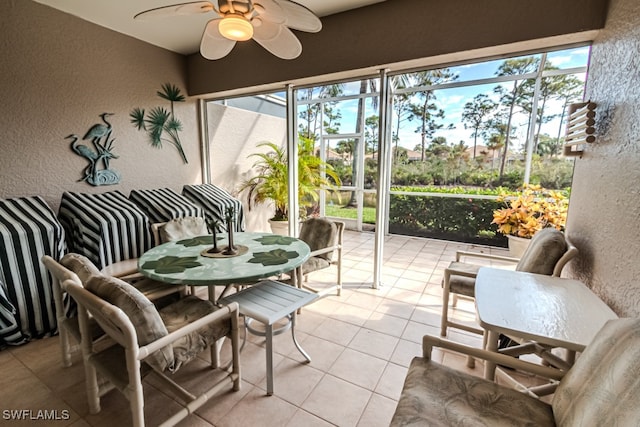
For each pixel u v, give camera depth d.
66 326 1.83
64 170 3.01
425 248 4.82
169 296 2.38
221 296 2.65
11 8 2.57
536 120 4.34
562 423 1.00
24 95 2.70
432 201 5.25
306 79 3.24
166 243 2.48
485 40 2.33
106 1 2.70
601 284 1.71
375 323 2.57
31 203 2.53
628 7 1.62
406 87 4.94
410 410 1.10
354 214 5.77
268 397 1.76
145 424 1.58
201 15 2.95
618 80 1.68
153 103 3.71
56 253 2.40
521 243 3.69
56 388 1.82
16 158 2.69
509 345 2.04
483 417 1.07
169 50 3.82
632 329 0.95
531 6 2.16
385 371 1.99
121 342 1.29
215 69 3.79
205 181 4.43
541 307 1.45
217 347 1.95
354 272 3.78
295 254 2.19
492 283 1.71
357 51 2.84
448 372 1.29
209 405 1.70
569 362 1.61
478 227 4.97
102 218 2.66
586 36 2.12
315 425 1.59
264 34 1.95
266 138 5.43
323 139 5.60
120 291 1.31
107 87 3.27
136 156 3.60
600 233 1.77
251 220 5.25
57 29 2.85
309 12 1.69
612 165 1.67
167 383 1.63
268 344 1.73
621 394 0.84
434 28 2.50
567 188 4.26
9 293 2.19
